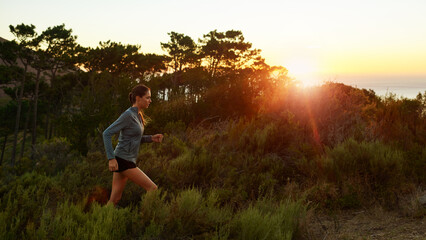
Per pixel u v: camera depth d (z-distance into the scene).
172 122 7.98
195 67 45.56
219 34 47.38
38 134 54.22
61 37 39.78
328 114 5.80
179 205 3.01
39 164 5.84
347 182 4.10
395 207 3.65
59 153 6.45
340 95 6.15
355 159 4.48
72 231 2.65
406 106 6.24
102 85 9.19
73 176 4.66
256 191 4.18
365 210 3.70
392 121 6.00
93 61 43.47
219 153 5.16
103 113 7.52
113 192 3.49
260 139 5.36
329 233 3.14
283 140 5.46
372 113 6.38
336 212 3.72
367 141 5.27
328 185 4.03
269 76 9.96
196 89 11.09
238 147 5.53
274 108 6.57
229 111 9.44
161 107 9.48
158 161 4.95
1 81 40.47
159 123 8.27
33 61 40.34
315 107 5.89
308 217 3.24
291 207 3.23
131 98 3.53
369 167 4.29
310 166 4.65
